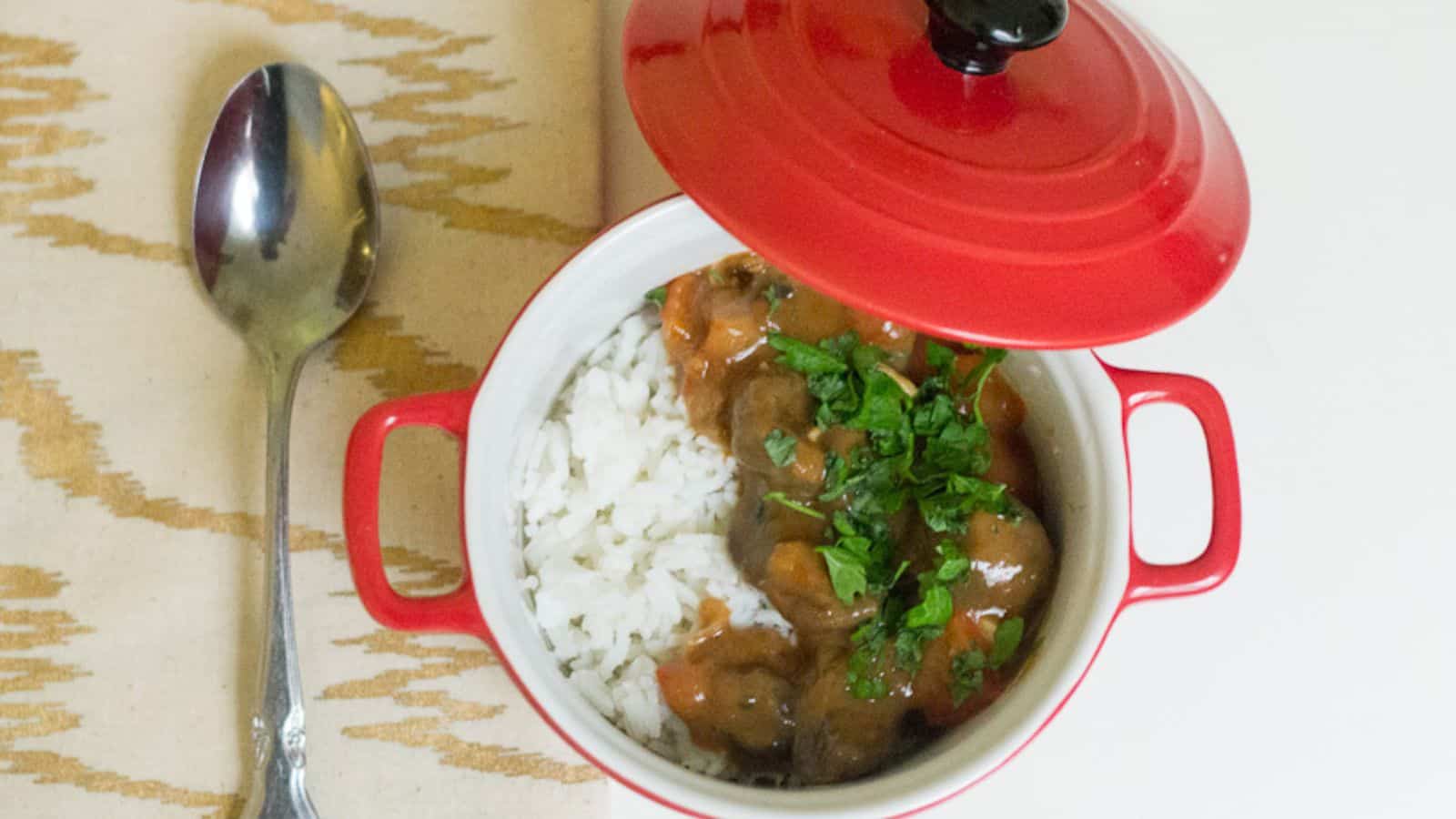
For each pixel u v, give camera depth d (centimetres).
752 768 41
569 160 44
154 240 43
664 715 41
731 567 42
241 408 42
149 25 44
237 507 41
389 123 44
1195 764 43
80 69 44
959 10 34
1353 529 45
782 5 36
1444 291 46
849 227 35
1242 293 46
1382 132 48
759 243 35
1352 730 43
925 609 39
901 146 35
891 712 40
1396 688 44
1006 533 39
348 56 44
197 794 40
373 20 44
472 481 38
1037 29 34
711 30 36
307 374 42
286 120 42
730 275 42
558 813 40
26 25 44
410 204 43
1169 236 36
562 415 42
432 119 44
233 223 42
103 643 40
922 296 35
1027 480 41
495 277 43
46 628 40
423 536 41
